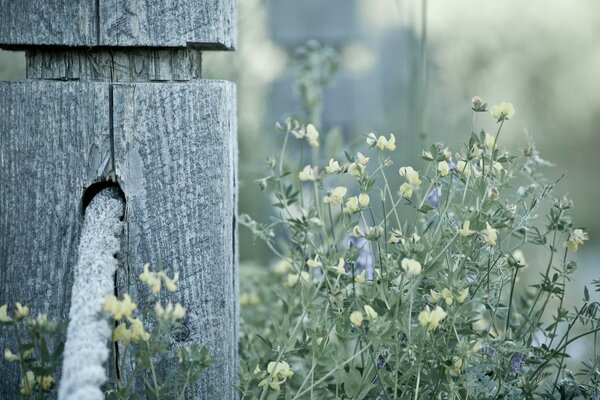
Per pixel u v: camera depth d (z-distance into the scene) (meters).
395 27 4.40
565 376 1.76
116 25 1.60
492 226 1.68
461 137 3.65
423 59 2.20
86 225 1.58
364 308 1.64
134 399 1.54
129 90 1.60
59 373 1.61
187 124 1.61
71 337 1.47
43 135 1.60
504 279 1.75
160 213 1.61
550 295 1.74
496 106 1.67
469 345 1.66
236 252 1.70
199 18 1.61
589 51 5.15
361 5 4.43
